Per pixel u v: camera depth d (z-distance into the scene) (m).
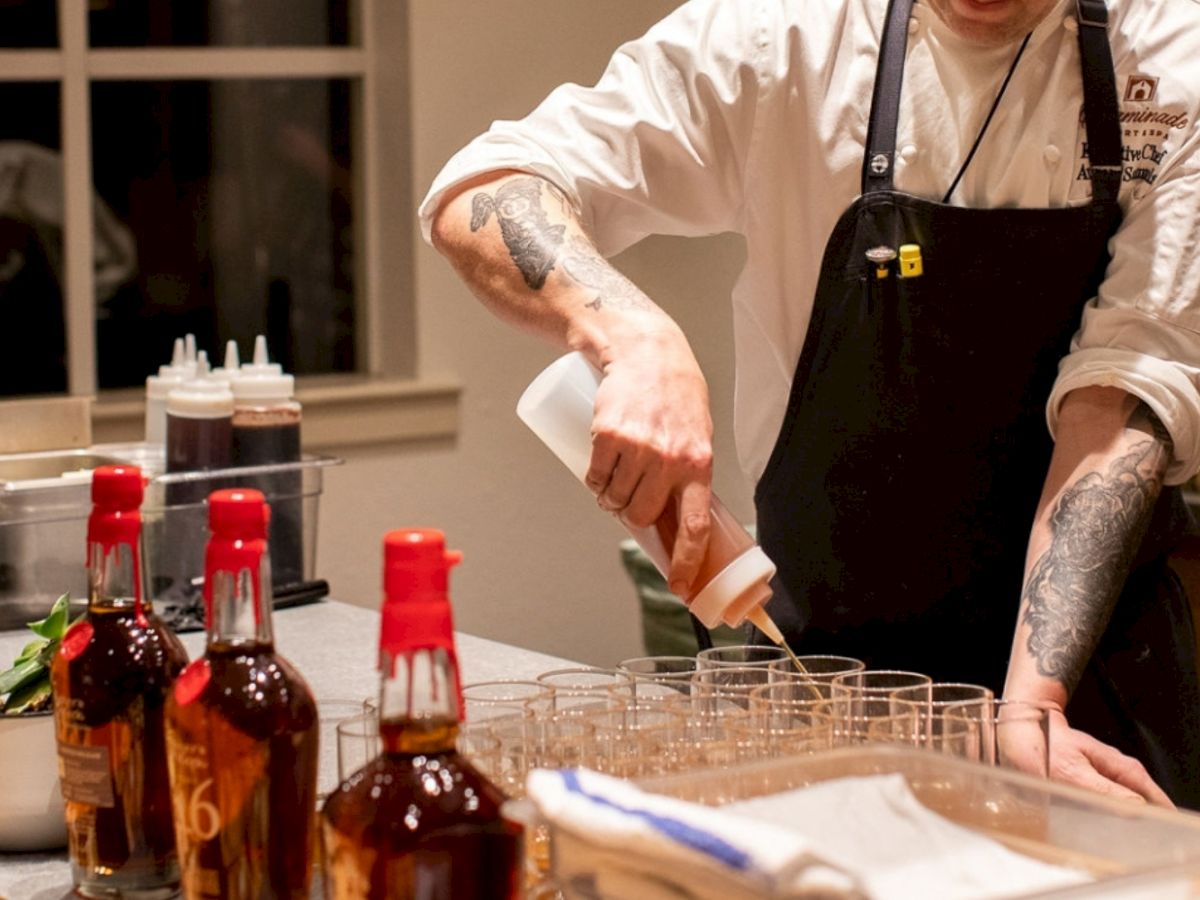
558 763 1.08
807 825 0.80
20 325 3.79
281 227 4.04
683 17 1.86
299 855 1.00
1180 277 1.70
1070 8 1.75
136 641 1.11
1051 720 1.32
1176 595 1.88
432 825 0.84
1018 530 1.84
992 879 0.75
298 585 2.29
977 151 1.78
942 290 1.78
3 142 3.72
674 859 0.72
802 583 1.90
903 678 1.28
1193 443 1.69
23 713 1.25
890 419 1.82
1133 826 0.81
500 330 3.93
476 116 3.86
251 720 0.97
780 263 1.87
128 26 3.78
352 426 3.73
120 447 2.33
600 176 1.82
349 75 3.90
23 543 2.07
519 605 4.04
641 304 1.52
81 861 1.13
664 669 1.38
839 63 1.79
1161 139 1.75
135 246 3.92
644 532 1.41
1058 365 1.80
